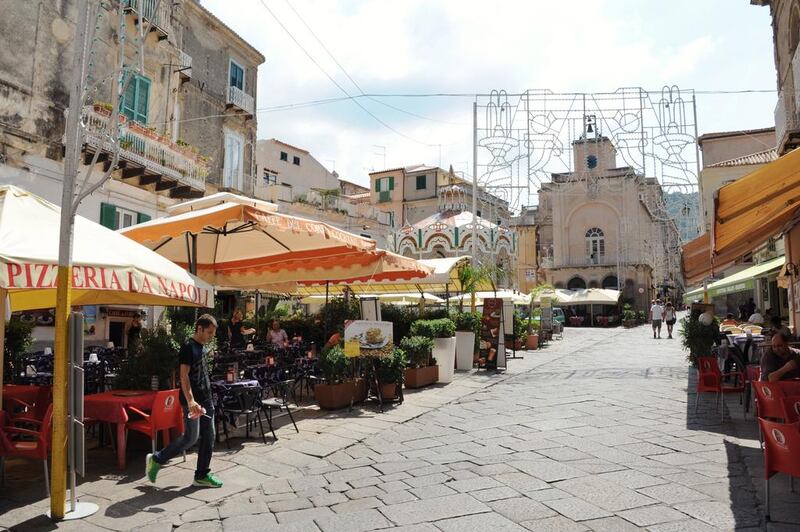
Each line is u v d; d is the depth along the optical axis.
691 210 15.63
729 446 6.15
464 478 5.26
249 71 24.16
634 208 41.69
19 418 5.36
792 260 12.82
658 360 15.57
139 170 15.49
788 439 3.97
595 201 43.19
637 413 8.06
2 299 5.47
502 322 14.06
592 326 41.28
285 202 29.75
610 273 42.72
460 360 14.00
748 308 22.94
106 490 5.13
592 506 4.43
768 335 10.84
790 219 9.98
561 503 4.51
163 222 7.29
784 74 14.65
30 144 13.44
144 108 17.09
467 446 6.48
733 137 28.02
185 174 17.50
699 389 7.96
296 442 6.86
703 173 25.17
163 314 8.51
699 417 7.73
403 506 4.58
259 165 35.06
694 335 11.71
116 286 5.12
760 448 6.00
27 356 9.24
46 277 4.70
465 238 25.08
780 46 15.00
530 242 46.88
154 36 17.36
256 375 8.66
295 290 14.30
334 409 8.88
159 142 16.33
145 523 4.36
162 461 5.20
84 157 14.07
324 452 6.38
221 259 11.27
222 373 8.28
